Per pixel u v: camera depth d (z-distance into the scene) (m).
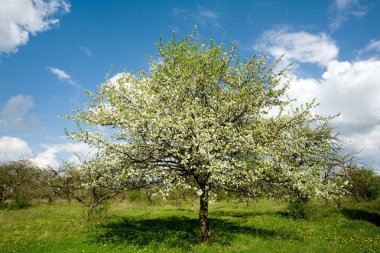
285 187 17.86
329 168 26.28
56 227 22.06
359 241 18.19
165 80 18.17
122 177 15.84
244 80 19.02
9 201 44.50
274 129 18.42
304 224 24.19
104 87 17.78
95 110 17.83
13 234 19.67
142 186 17.89
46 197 44.88
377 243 17.75
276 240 17.36
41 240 17.78
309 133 23.81
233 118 18.69
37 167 43.75
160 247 15.96
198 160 15.98
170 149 16.33
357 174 31.83
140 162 16.95
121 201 43.97
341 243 17.58
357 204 35.66
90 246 16.27
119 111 17.03
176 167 17.25
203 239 17.19
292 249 15.50
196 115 17.02
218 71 19.11
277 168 17.06
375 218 27.30
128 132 16.50
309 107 18.48
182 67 18.84
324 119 22.03
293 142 18.53
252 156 16.67
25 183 41.25
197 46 19.45
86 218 24.50
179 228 21.44
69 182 29.62
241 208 39.47
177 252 15.10
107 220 25.05
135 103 17.17
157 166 16.89
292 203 27.11
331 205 37.06
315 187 16.48
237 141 16.59
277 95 18.69
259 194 18.73
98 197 26.20
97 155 17.28
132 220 25.64
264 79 18.84
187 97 18.64
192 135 16.20
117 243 16.89
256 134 17.39
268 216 28.72
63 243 16.95
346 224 24.14
